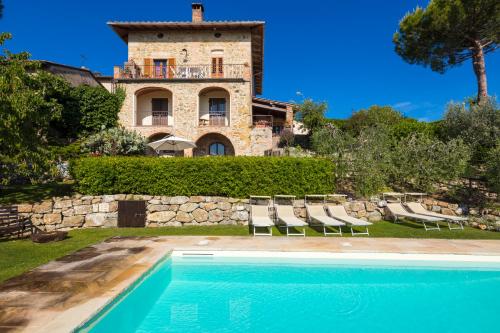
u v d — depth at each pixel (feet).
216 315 12.59
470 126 40.09
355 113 80.23
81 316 9.80
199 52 66.33
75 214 27.76
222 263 18.69
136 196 29.09
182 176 29.71
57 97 55.83
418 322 12.12
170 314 12.65
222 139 67.26
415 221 30.27
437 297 14.58
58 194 29.30
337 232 26.00
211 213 29.30
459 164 32.40
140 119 67.31
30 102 25.96
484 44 52.26
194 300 14.07
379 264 18.61
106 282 12.92
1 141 24.77
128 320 12.09
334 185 31.81
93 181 28.81
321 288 15.52
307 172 30.76
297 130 82.38
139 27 64.54
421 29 52.80
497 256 18.40
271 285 15.83
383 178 33.65
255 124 65.26
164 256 17.81
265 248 19.51
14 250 19.33
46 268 14.89
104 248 19.22
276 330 11.41
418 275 17.16
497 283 16.20
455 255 18.51
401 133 47.67
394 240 22.18
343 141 35.32
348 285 15.89
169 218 28.94
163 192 29.50
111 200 28.71
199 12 67.00
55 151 40.34
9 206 23.40
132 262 15.96
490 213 28.60
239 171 30.14
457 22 48.24
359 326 11.82
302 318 12.41
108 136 43.75
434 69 57.06
